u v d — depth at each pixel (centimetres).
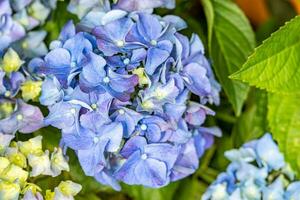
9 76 64
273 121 70
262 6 83
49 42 71
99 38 61
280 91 63
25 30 66
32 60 65
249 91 76
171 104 61
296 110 70
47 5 67
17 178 61
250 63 62
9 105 64
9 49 64
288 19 83
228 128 78
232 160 69
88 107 59
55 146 67
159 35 61
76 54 60
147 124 61
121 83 59
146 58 60
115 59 60
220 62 71
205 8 71
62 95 60
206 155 75
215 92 67
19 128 64
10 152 62
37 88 64
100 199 72
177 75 61
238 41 72
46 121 61
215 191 68
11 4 65
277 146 70
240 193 67
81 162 61
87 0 64
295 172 69
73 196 64
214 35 72
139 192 73
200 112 63
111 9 63
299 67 64
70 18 70
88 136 61
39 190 61
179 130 62
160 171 62
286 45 63
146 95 60
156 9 69
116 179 64
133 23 61
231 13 73
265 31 82
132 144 61
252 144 69
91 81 59
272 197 66
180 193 75
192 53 64
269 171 69
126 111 60
